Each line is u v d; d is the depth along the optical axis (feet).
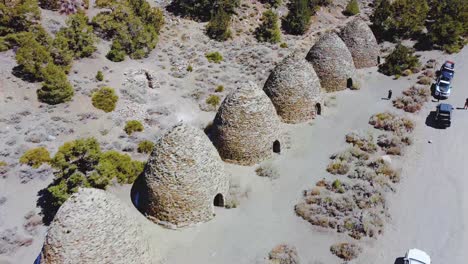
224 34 215.92
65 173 109.91
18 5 166.20
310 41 228.84
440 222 114.01
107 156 121.19
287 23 236.63
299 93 146.82
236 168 127.44
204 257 99.19
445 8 241.14
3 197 112.68
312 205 116.06
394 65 195.00
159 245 101.04
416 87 182.09
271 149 131.03
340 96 172.45
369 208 115.85
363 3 280.31
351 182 125.59
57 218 79.71
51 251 79.10
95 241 79.46
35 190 116.57
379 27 233.96
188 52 199.72
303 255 101.65
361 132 149.69
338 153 137.59
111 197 85.46
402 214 115.85
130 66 177.06
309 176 127.44
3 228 104.99
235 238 104.83
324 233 108.06
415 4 234.17
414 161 137.80
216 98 165.78
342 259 101.14
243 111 122.93
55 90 144.25
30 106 143.23
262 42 221.25
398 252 103.86
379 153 140.77
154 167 103.30
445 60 207.31
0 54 158.10
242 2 242.37
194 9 224.74
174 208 103.65
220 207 113.80
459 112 165.99
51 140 132.05
